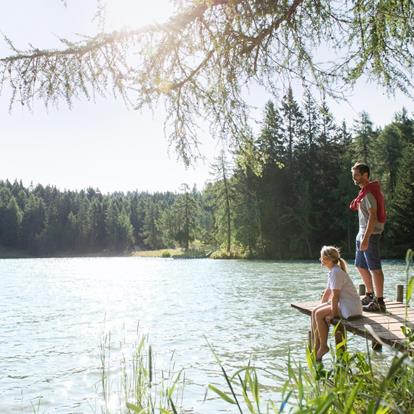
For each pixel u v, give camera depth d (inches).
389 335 215.5
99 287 976.3
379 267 274.4
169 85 196.1
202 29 195.6
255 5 187.8
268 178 2209.6
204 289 871.1
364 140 2327.8
